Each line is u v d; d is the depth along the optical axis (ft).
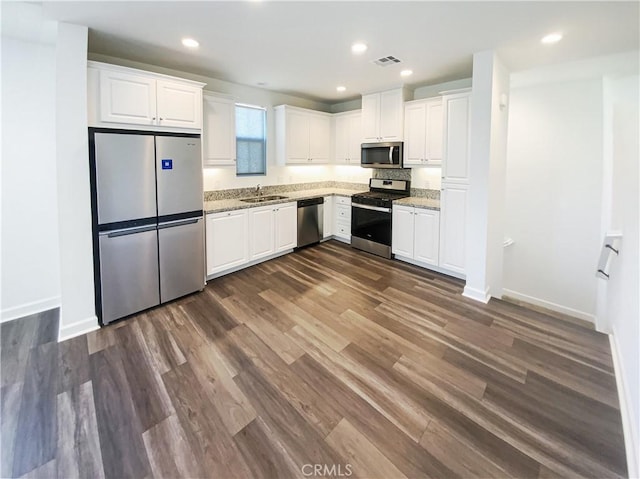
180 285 10.81
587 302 14.23
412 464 5.02
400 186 16.16
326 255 15.80
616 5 6.93
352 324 9.29
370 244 15.94
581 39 8.82
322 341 8.41
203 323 9.31
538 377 7.01
